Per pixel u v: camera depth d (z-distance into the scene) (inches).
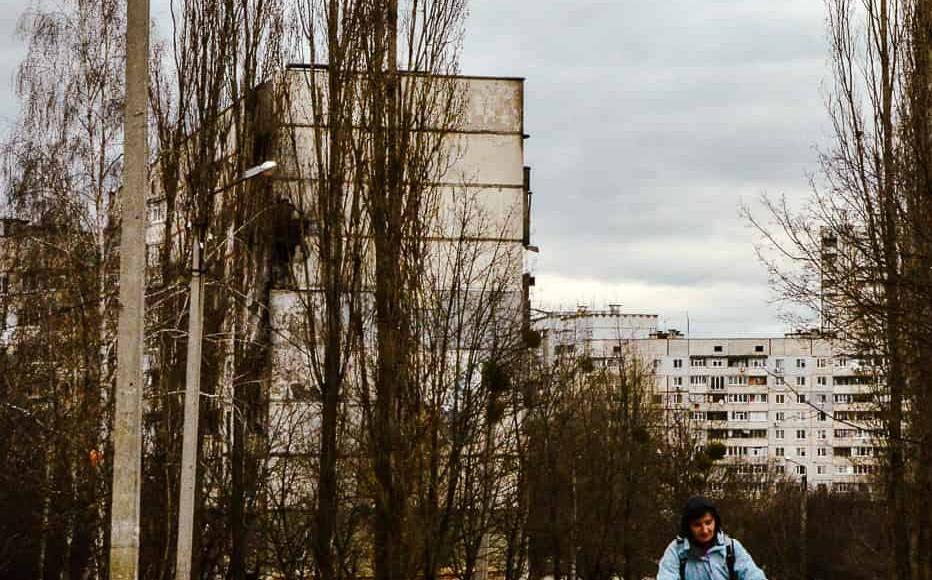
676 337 4953.3
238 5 1341.0
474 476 1270.9
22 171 1327.5
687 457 2378.2
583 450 1747.0
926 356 1040.8
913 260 1030.4
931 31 1076.5
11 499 1365.7
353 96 1209.4
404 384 1139.3
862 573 2667.3
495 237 1911.9
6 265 1376.7
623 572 1932.8
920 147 1030.4
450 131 1251.8
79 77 1326.3
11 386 1363.2
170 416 1226.0
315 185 1237.1
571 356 1774.1
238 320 1300.4
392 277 1158.3
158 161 1322.6
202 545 1268.5
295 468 1385.3
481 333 1306.6
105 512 1229.7
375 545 1119.6
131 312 609.9
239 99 1336.1
